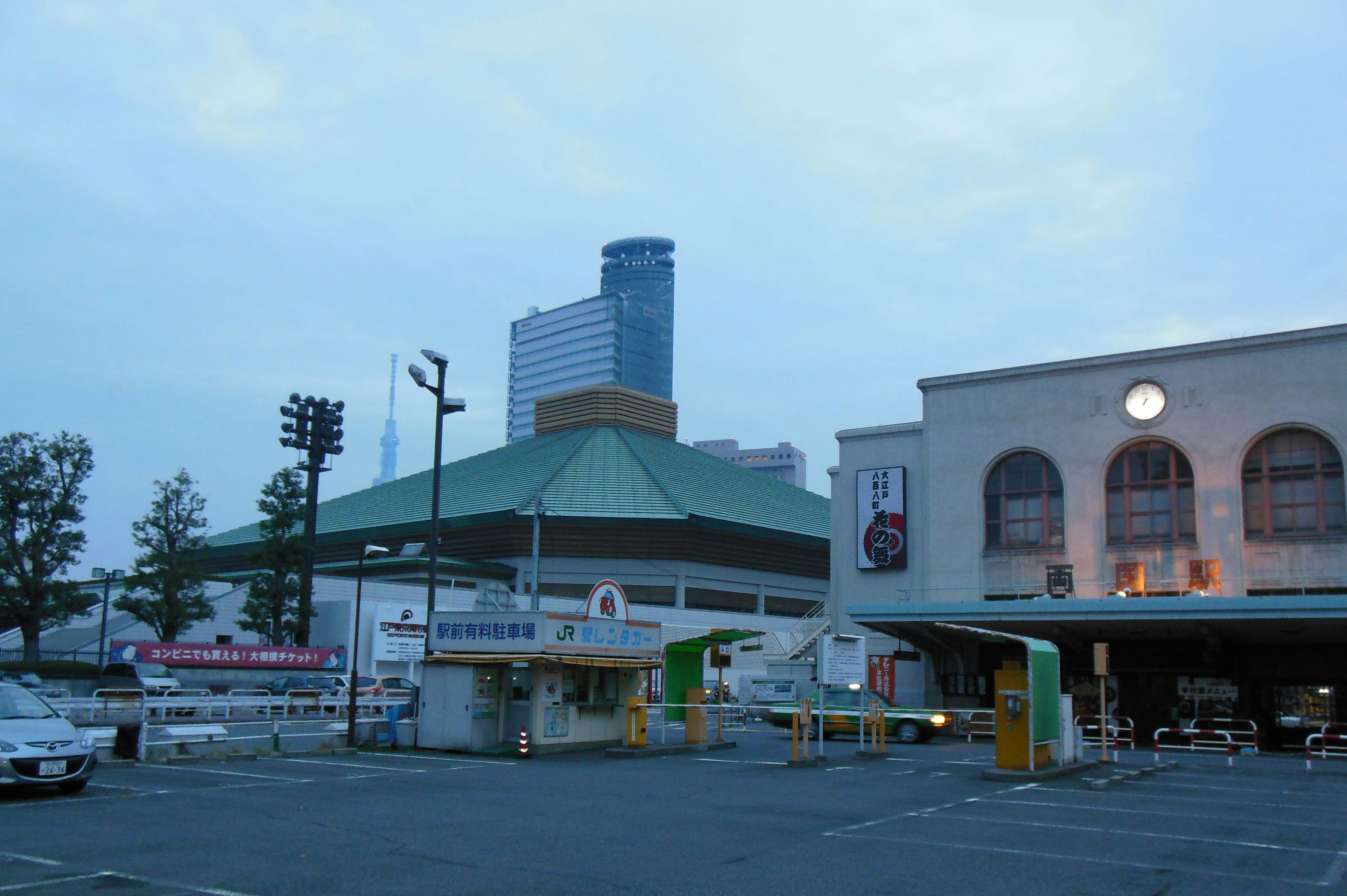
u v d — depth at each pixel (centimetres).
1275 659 3566
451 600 5181
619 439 6988
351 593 5272
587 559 5994
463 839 1249
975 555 4091
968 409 4219
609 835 1282
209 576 5509
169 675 4088
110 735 2159
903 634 3878
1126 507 3875
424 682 2566
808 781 1941
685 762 2347
